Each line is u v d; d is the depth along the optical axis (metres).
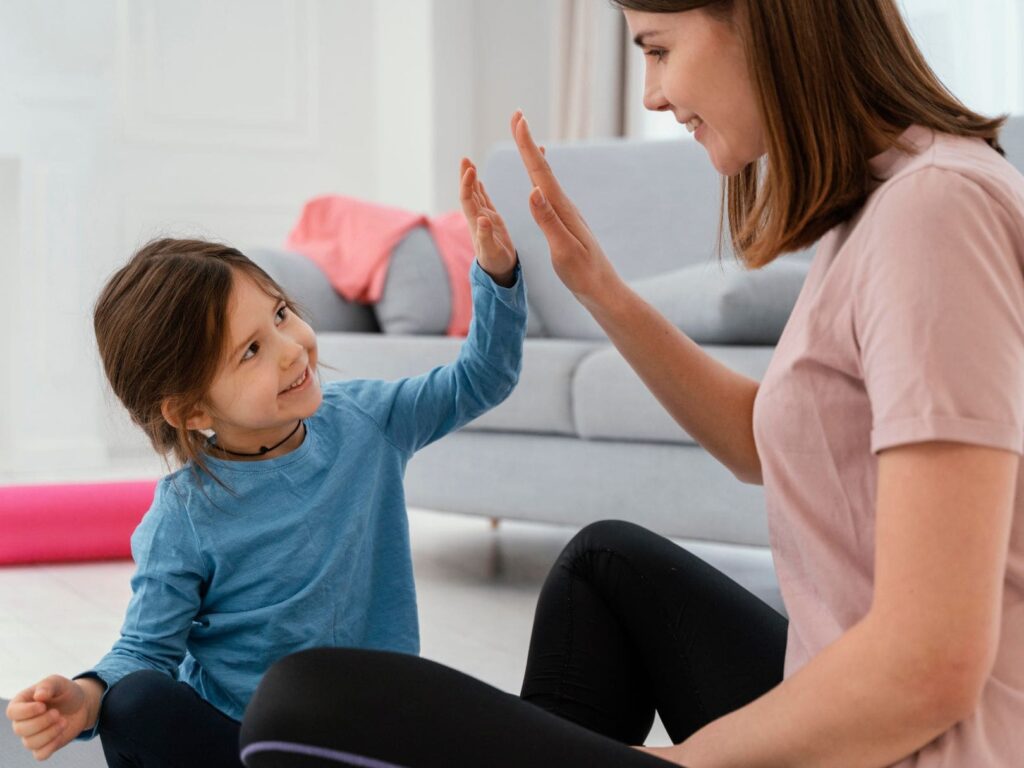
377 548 1.45
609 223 3.66
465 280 3.52
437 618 2.66
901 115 0.97
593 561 1.31
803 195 0.99
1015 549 0.90
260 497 1.37
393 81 5.73
